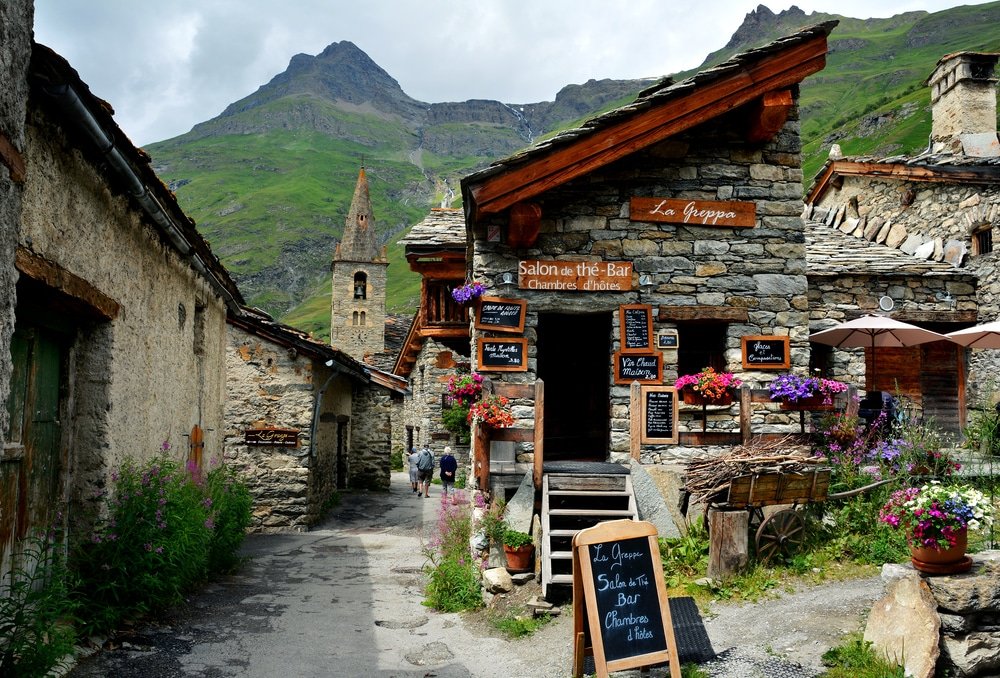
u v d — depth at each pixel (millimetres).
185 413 8758
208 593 8055
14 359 5098
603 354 12461
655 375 8922
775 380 8406
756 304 9062
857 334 11656
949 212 13352
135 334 6758
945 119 15055
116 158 5449
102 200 5828
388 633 6789
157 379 7512
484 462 8109
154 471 6945
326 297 138125
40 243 4660
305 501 13836
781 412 9180
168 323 7902
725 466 6969
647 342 8914
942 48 152000
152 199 6344
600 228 9008
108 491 6105
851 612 5809
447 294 12609
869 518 7359
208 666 5586
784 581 6672
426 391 24750
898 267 12828
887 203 15023
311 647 6266
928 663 4820
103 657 5516
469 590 7676
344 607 7734
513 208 8500
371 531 13875
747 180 9188
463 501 9539
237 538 9789
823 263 12984
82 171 5363
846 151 78188
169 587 6586
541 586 7285
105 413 6090
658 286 9008
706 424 8992
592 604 4852
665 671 5414
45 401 5652
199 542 7398
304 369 14188
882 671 4922
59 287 4902
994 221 12328
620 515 7699
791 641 5480
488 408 8008
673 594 6664
